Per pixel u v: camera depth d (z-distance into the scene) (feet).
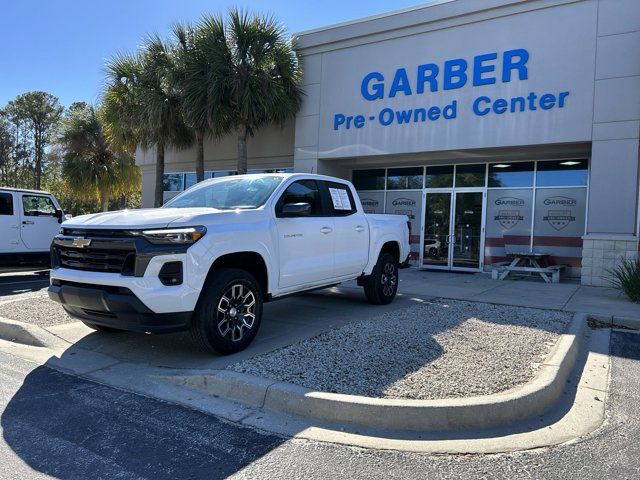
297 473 10.26
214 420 12.76
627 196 35.60
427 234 49.83
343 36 47.24
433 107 43.04
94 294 15.83
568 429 12.59
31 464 10.48
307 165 49.62
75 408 13.42
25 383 15.28
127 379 15.62
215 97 44.75
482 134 40.93
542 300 29.48
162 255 15.33
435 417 12.39
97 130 77.25
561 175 43.50
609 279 35.88
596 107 36.60
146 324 15.35
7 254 37.55
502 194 46.03
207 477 10.09
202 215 16.55
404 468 10.52
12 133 183.21
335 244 22.53
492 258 46.34
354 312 24.99
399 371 15.40
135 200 140.97
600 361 18.54
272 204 19.26
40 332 20.16
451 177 48.73
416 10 43.50
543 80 38.47
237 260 17.97
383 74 45.52
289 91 48.39
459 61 41.81
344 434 12.08
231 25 45.91
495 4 39.96
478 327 21.68
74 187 79.51
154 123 48.98
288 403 13.24
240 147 48.96
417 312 24.99
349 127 47.29
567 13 37.58
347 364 16.03
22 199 38.73
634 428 12.67
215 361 16.58
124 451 11.10
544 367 15.81
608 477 10.27
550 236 43.83
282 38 47.67
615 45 36.09
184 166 65.16
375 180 53.01
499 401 12.83
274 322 22.57
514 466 10.68
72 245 16.85
